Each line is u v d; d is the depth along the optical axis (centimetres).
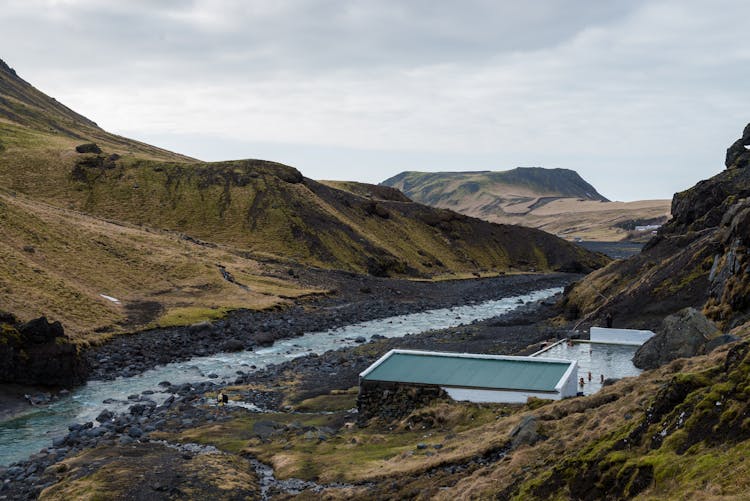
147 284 11350
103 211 17975
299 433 4556
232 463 3903
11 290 8256
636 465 2108
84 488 3438
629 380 3631
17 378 6291
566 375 4562
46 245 10775
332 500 3128
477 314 12662
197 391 6438
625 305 8800
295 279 14825
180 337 8988
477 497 2612
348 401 5653
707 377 2341
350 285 15575
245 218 19200
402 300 14512
